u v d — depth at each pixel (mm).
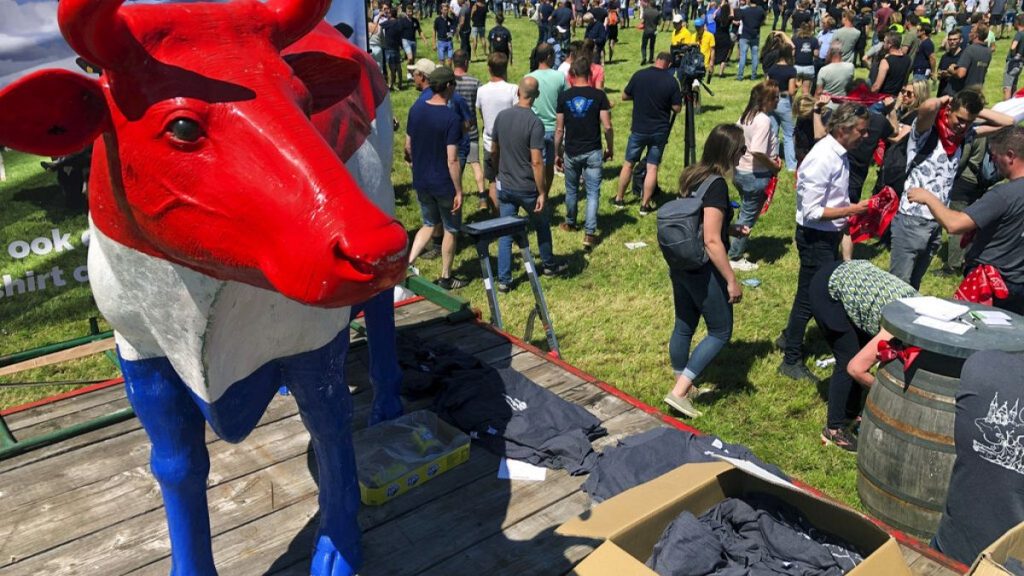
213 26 1630
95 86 1576
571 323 6680
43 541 3096
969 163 7531
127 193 1671
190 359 2070
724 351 6207
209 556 2645
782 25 25844
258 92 1590
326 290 1483
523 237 5309
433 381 4168
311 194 1488
